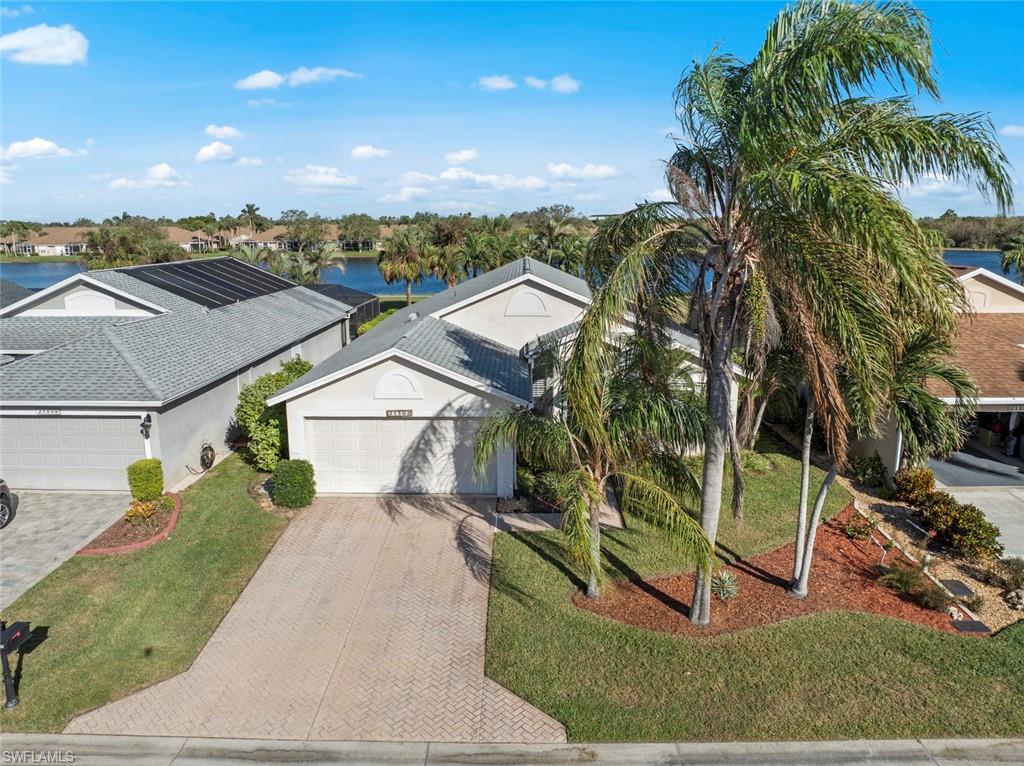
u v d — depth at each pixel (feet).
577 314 70.79
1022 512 50.70
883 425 55.11
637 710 29.84
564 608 37.78
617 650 33.91
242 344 73.36
